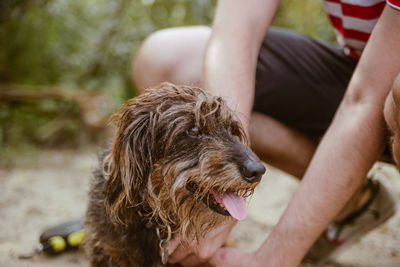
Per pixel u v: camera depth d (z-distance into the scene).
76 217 1.27
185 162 0.79
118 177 0.80
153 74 1.06
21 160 2.03
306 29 3.29
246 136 0.85
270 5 0.95
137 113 0.82
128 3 3.09
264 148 1.01
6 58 2.57
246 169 0.77
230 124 0.84
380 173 1.19
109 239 0.84
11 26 2.54
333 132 0.79
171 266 0.90
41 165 1.97
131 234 0.84
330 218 0.78
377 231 1.20
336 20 0.98
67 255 1.05
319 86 0.99
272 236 0.82
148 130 0.81
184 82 1.03
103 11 3.12
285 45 1.01
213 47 0.89
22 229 1.18
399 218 1.27
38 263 1.01
